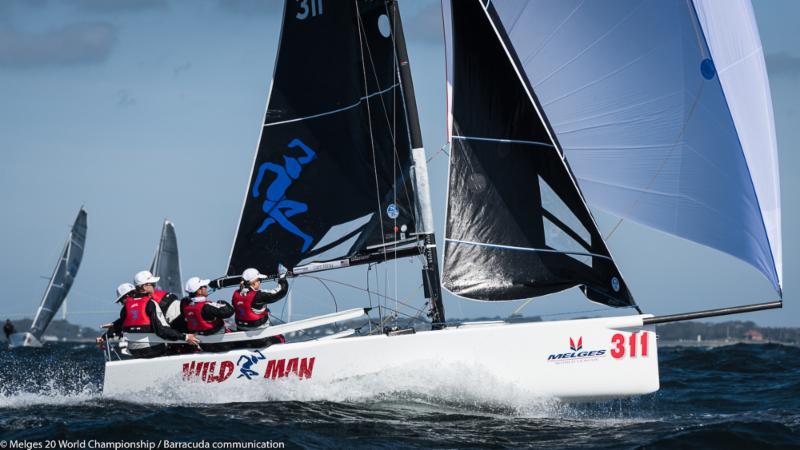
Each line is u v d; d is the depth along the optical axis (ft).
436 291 104.01
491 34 101.19
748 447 80.79
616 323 95.40
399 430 87.76
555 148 99.35
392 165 105.70
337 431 86.69
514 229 101.09
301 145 110.11
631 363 95.25
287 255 110.01
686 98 99.45
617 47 102.32
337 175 108.68
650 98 101.45
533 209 100.78
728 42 96.84
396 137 105.19
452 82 102.94
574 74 104.73
